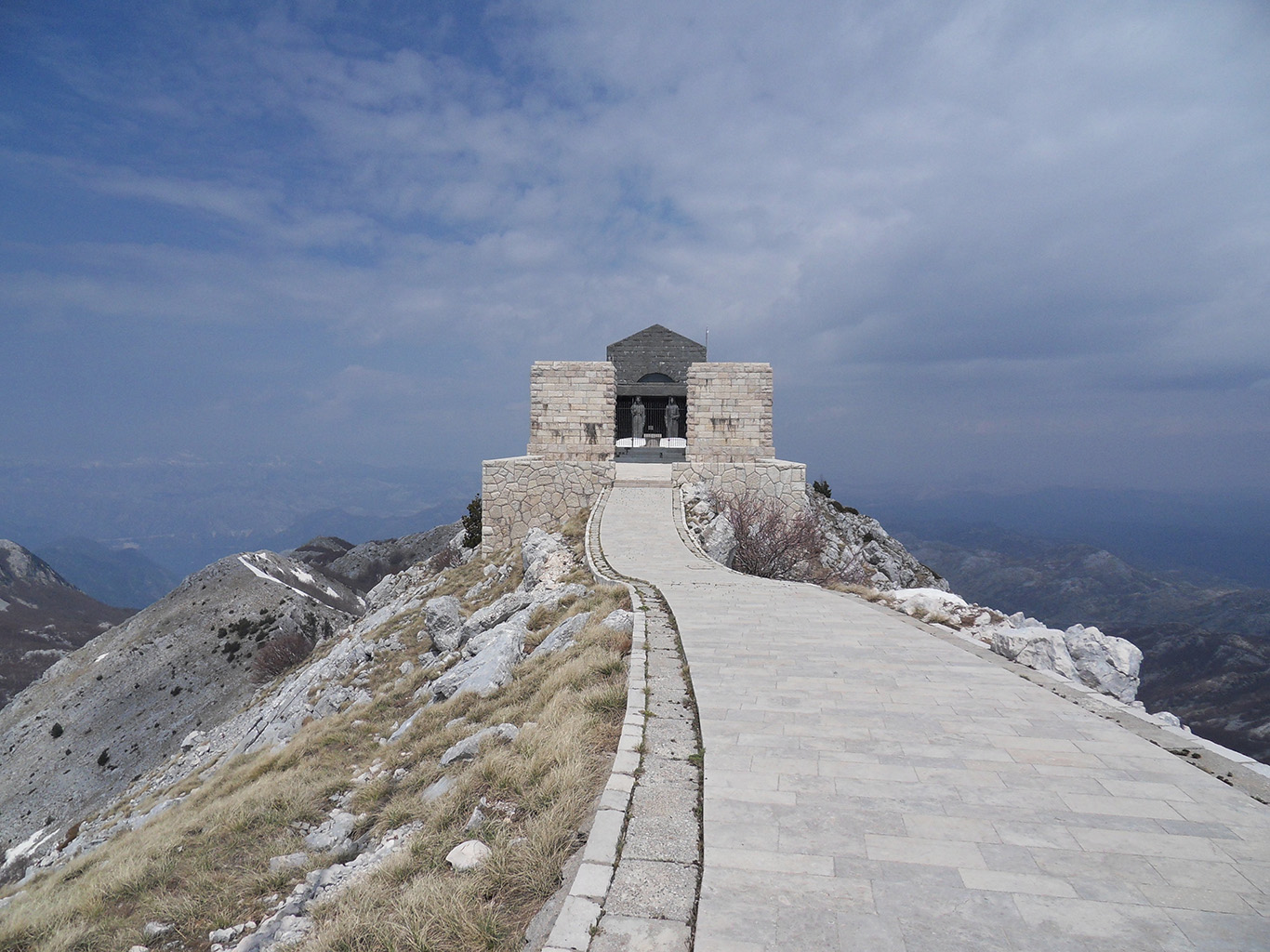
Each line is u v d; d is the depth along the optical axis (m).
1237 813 6.25
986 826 6.07
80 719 56.47
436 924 5.75
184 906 8.27
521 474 33.72
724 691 9.74
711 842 5.84
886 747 7.79
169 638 64.56
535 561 25.53
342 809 10.19
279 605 68.19
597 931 4.84
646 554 23.61
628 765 7.40
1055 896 5.04
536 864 6.13
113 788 47.84
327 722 17.05
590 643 12.91
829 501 44.69
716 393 36.72
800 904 4.99
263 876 8.55
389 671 21.16
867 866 5.48
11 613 166.88
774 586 18.27
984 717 8.73
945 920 4.79
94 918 8.72
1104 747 7.78
